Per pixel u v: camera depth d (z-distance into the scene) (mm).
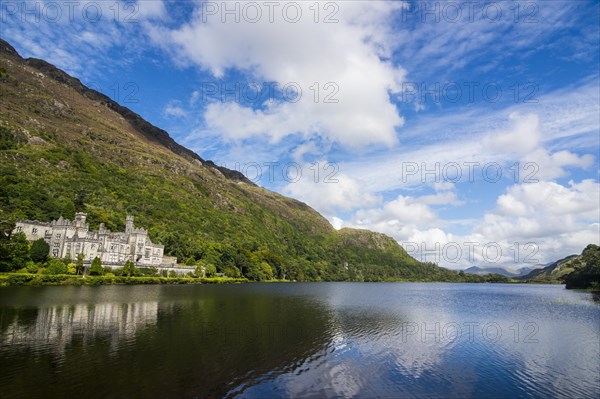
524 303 110438
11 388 27859
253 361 37375
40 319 53250
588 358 42562
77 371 32031
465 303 110500
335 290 164875
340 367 36969
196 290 119750
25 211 155250
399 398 29688
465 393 31281
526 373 36812
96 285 118125
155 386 29516
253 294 116625
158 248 175250
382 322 66312
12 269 112375
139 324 52719
